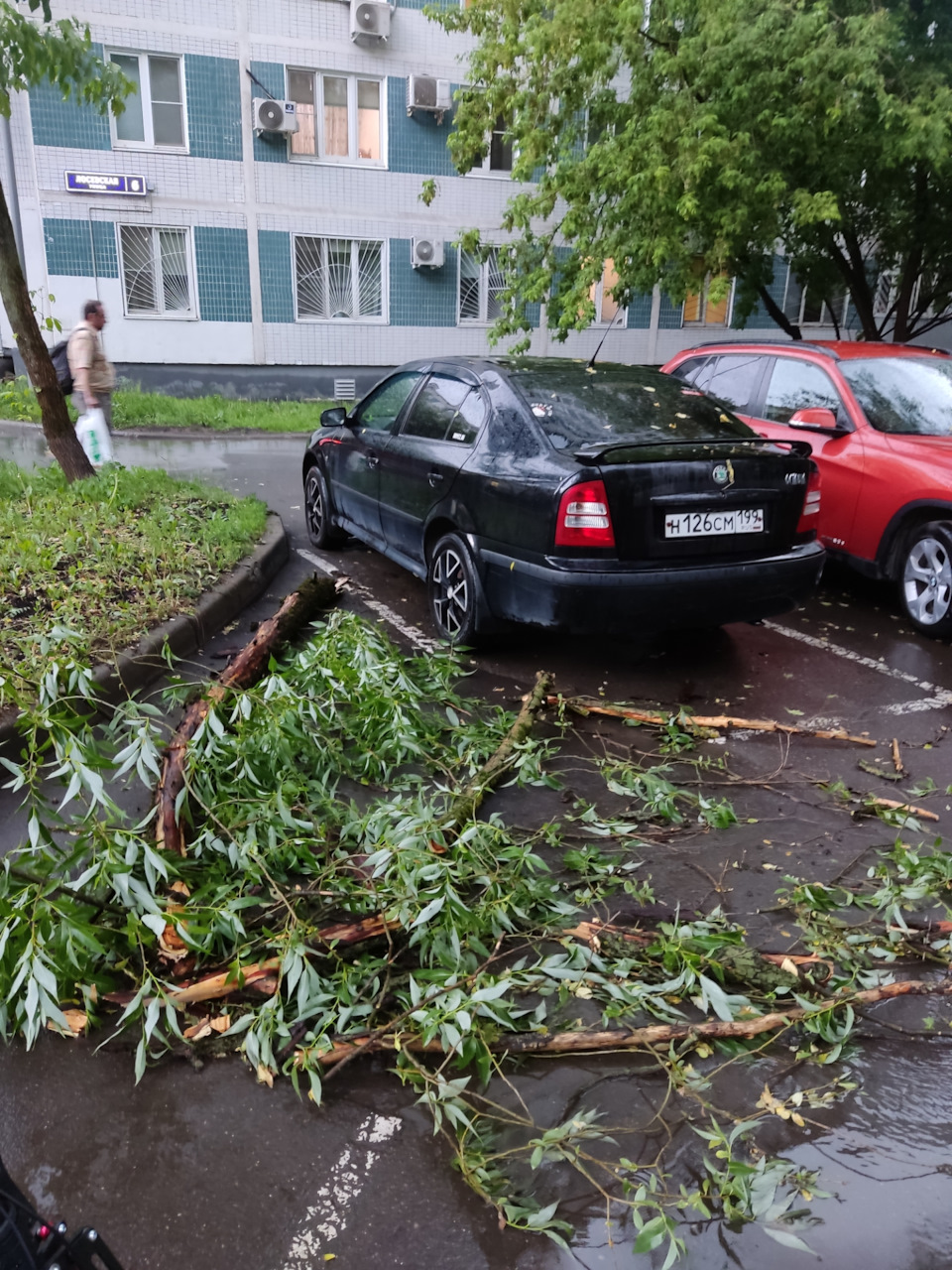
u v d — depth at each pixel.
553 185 13.55
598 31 12.02
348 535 8.51
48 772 4.32
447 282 21.67
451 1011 2.54
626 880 3.48
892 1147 2.41
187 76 18.50
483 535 5.54
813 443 7.29
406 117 20.34
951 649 6.34
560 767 4.48
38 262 18.48
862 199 13.88
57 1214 2.19
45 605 5.84
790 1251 2.12
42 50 7.64
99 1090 2.56
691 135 11.50
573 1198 2.25
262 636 5.33
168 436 16.34
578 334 23.25
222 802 3.44
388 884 3.03
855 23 11.03
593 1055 2.71
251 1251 2.11
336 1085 2.58
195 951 2.85
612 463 4.94
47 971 2.46
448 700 4.91
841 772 4.49
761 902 3.41
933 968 3.08
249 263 19.91
